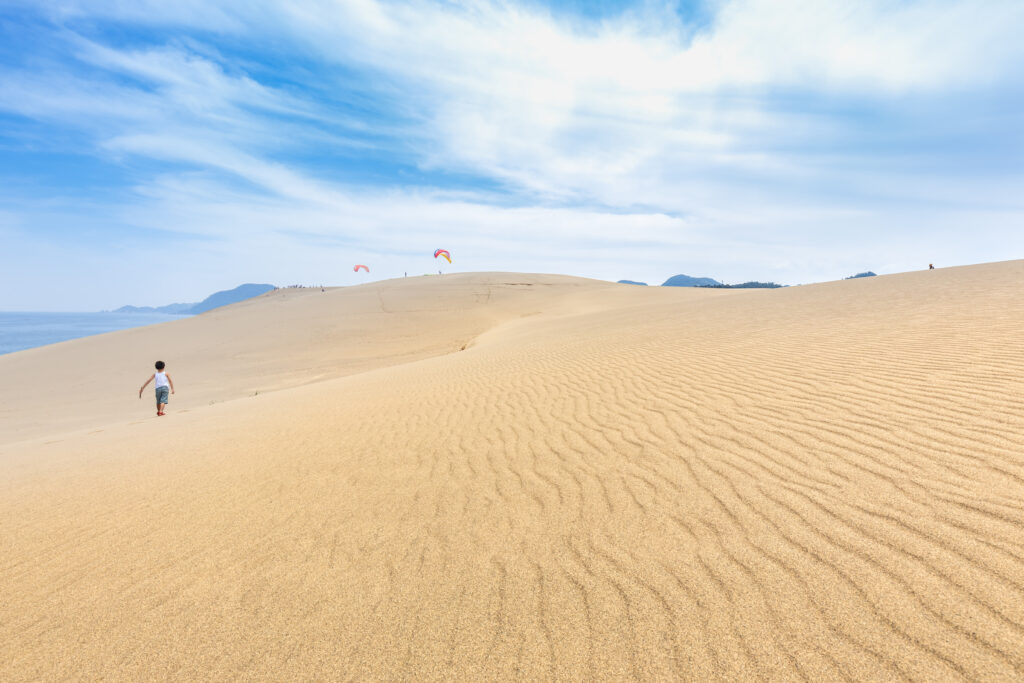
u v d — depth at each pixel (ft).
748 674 5.77
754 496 10.02
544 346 43.93
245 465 15.78
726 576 7.55
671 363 26.12
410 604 7.69
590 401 20.33
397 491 12.44
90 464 17.87
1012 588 6.48
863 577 7.11
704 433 14.32
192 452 18.37
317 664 6.57
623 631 6.66
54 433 48.57
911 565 7.22
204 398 67.72
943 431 11.96
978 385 14.96
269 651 6.88
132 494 13.62
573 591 7.63
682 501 10.21
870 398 15.34
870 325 27.27
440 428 18.69
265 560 9.42
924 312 28.07
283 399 34.30
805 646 6.06
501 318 140.36
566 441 15.30
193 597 8.34
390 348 109.91
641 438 14.67
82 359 112.37
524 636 6.75
